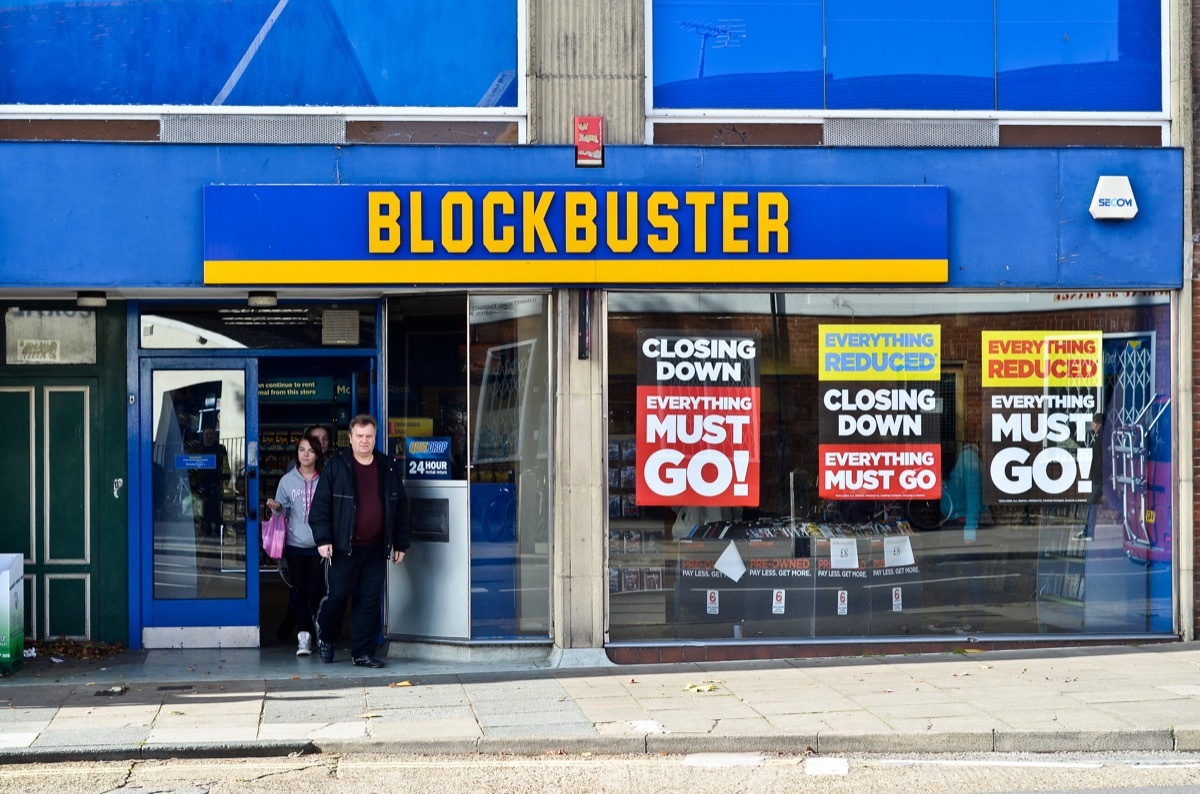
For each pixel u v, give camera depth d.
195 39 10.23
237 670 9.95
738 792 6.64
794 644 10.32
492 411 10.38
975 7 10.62
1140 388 10.64
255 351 11.02
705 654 10.23
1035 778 6.85
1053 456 10.62
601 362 10.18
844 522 10.45
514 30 10.35
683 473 10.30
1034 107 10.64
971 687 8.90
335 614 10.20
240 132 10.13
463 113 10.27
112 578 10.91
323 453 10.93
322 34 10.29
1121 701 8.36
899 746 7.53
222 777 7.05
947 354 10.52
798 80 10.48
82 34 10.16
